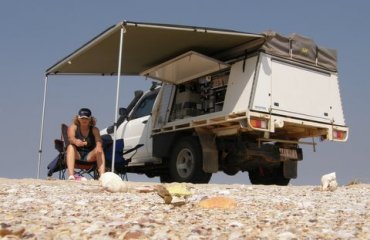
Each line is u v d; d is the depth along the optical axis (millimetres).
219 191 6219
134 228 2469
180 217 3230
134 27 8250
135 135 10992
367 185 8734
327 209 4078
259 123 8438
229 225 2812
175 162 9547
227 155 9375
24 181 7344
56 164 9703
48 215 3219
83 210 3621
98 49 9555
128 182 8000
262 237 2322
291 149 9492
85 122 8633
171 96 10102
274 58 8852
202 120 9062
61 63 10297
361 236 2455
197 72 9617
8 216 3020
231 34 8500
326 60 9609
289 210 3900
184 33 8547
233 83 8922
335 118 9562
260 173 10164
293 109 8938
